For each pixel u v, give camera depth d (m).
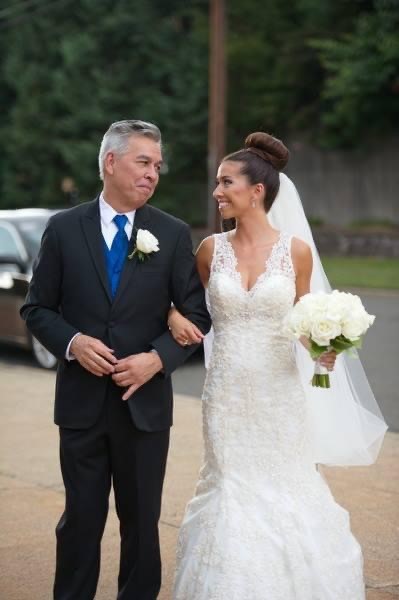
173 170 37.03
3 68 39.72
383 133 31.80
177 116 36.25
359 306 4.43
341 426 5.17
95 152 36.53
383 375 11.77
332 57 32.69
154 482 4.71
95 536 4.73
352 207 32.75
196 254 5.00
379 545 5.94
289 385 4.73
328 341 4.40
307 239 5.16
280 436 4.68
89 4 37.31
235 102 36.34
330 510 4.69
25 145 38.16
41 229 13.40
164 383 4.73
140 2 36.94
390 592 5.23
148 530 4.71
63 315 4.72
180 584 4.56
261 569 4.40
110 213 4.72
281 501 4.58
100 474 4.73
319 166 33.47
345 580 4.57
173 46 36.81
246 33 36.41
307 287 4.88
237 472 4.66
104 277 4.64
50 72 38.41
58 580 4.75
